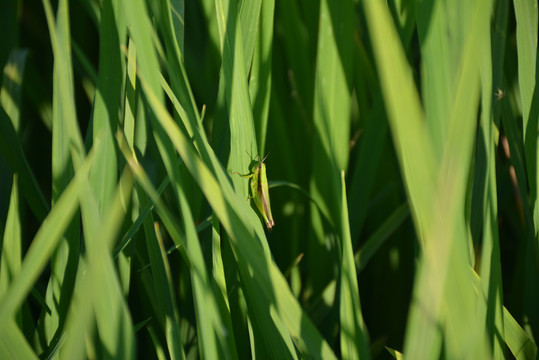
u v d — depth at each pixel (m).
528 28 0.47
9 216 0.46
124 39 0.47
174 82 0.45
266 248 0.45
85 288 0.34
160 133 0.44
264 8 0.50
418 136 0.31
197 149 0.45
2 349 0.39
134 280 0.53
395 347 0.56
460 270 0.37
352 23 0.51
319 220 0.55
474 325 0.38
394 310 0.58
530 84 0.47
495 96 0.50
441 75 0.41
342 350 0.44
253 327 0.48
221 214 0.41
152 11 0.48
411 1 0.52
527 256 0.51
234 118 0.47
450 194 0.32
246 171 0.47
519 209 0.57
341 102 0.52
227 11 0.46
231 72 0.46
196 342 0.51
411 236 0.56
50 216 0.37
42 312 0.48
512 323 0.47
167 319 0.46
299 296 0.55
